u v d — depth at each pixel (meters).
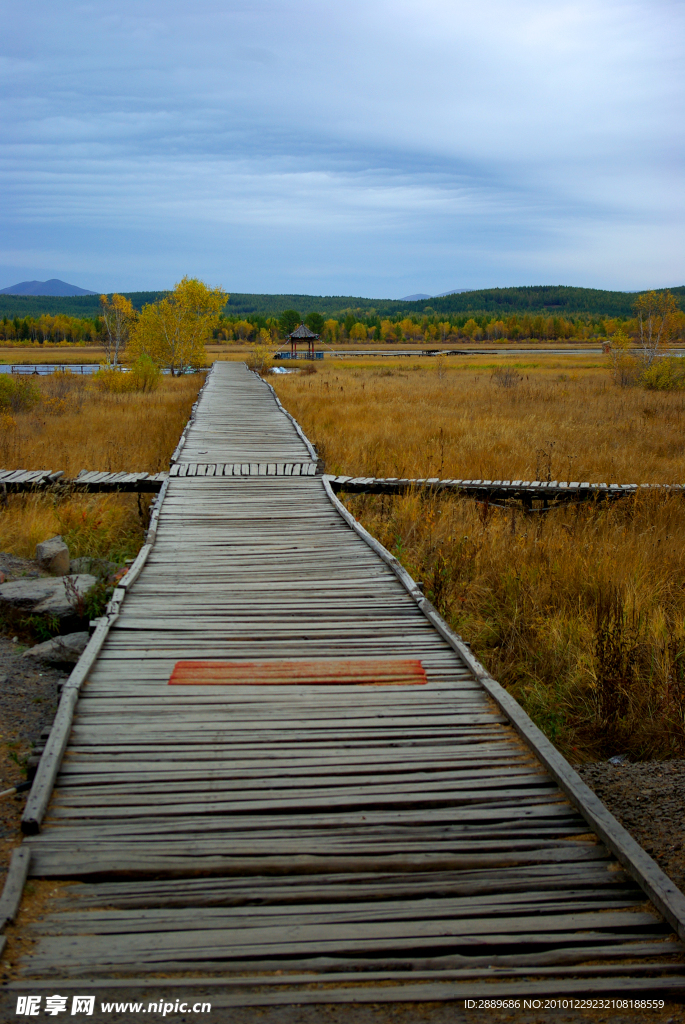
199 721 3.97
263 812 3.21
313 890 2.76
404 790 3.39
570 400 24.70
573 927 2.61
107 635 5.12
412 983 2.39
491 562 8.03
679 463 13.77
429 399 25.38
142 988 2.31
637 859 2.86
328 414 20.08
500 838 3.09
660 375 29.81
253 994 2.31
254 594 6.05
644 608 6.69
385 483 10.76
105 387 30.27
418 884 2.81
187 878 2.83
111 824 3.11
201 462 11.87
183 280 43.62
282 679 4.50
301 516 8.77
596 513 10.07
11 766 4.03
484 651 6.29
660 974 2.44
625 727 5.14
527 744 3.78
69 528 9.23
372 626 5.40
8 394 21.00
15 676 5.30
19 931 2.53
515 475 12.48
